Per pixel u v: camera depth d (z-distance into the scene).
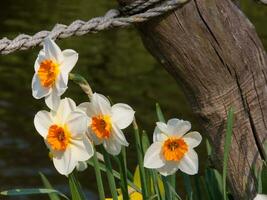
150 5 1.61
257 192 1.66
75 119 1.50
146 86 6.53
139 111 5.83
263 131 1.68
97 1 9.34
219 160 1.71
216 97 1.67
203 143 4.78
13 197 4.37
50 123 1.51
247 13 8.65
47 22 8.38
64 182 4.55
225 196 1.60
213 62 1.65
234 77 1.66
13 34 7.88
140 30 1.66
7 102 5.80
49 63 1.50
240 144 1.68
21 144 5.05
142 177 1.63
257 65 1.67
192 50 1.64
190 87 1.68
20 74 6.52
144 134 1.65
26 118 5.50
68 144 1.50
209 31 1.63
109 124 1.52
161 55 1.67
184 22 1.62
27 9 8.80
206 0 1.62
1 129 5.26
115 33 8.10
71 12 8.89
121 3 1.62
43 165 4.77
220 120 1.68
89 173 4.60
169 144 1.53
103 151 1.57
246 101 1.67
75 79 1.53
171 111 5.89
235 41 1.65
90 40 7.85
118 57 7.36
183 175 1.70
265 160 1.67
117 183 2.29
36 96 1.51
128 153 4.78
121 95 6.29
